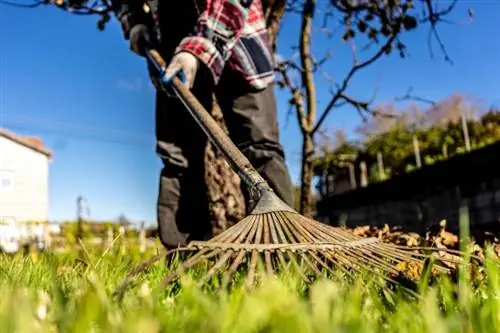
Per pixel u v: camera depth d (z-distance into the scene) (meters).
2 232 11.33
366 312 1.28
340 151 13.52
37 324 1.08
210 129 2.60
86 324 1.09
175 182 3.51
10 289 1.51
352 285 1.65
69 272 2.34
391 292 1.54
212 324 1.02
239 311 1.09
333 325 1.03
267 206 2.21
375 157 14.57
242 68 3.19
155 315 1.19
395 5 5.06
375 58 5.16
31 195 25.27
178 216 3.49
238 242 1.99
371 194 9.57
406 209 8.66
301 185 5.63
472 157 7.04
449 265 2.25
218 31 3.02
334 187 15.10
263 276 1.48
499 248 2.79
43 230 13.45
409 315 1.24
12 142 25.22
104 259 2.31
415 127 14.17
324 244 2.00
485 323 1.12
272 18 4.56
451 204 7.53
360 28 5.21
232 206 3.78
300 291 1.59
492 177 6.69
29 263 2.44
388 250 2.09
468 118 13.62
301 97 5.65
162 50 3.46
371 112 5.50
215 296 1.43
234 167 2.46
